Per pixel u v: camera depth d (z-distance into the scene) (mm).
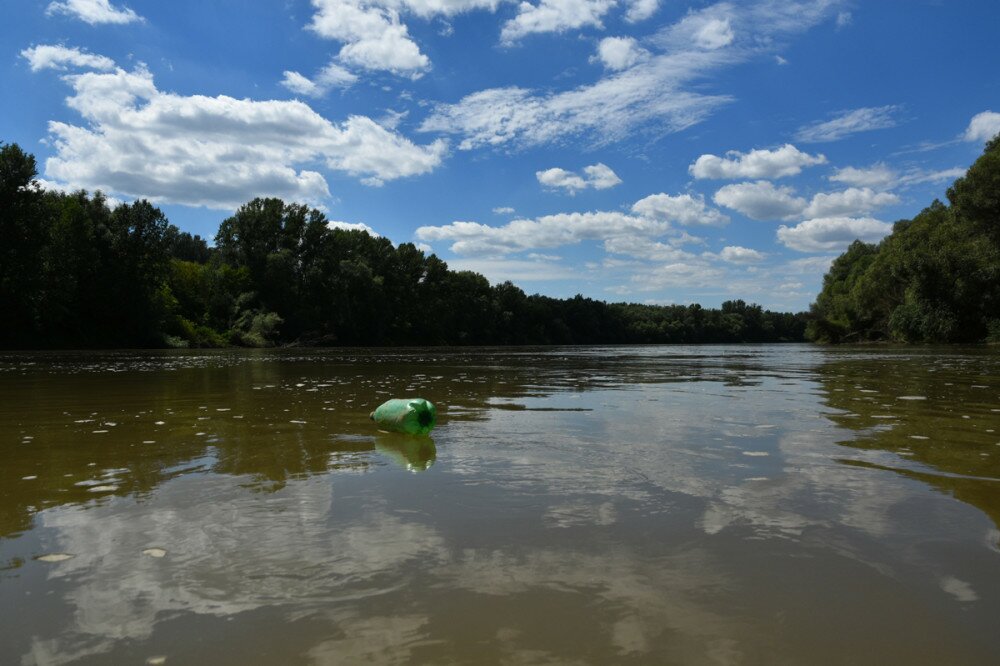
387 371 16828
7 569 2281
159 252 47938
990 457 4332
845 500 3225
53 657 1669
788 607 1980
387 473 3857
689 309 143000
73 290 43125
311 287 67750
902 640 1776
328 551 2461
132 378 13406
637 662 1640
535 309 107625
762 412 7012
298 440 5113
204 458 4352
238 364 21156
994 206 46281
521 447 4766
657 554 2438
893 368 17406
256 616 1908
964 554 2438
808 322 80000
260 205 66312
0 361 22516
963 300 50625
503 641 1757
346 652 1696
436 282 92125
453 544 2549
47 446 4844
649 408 7418
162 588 2115
